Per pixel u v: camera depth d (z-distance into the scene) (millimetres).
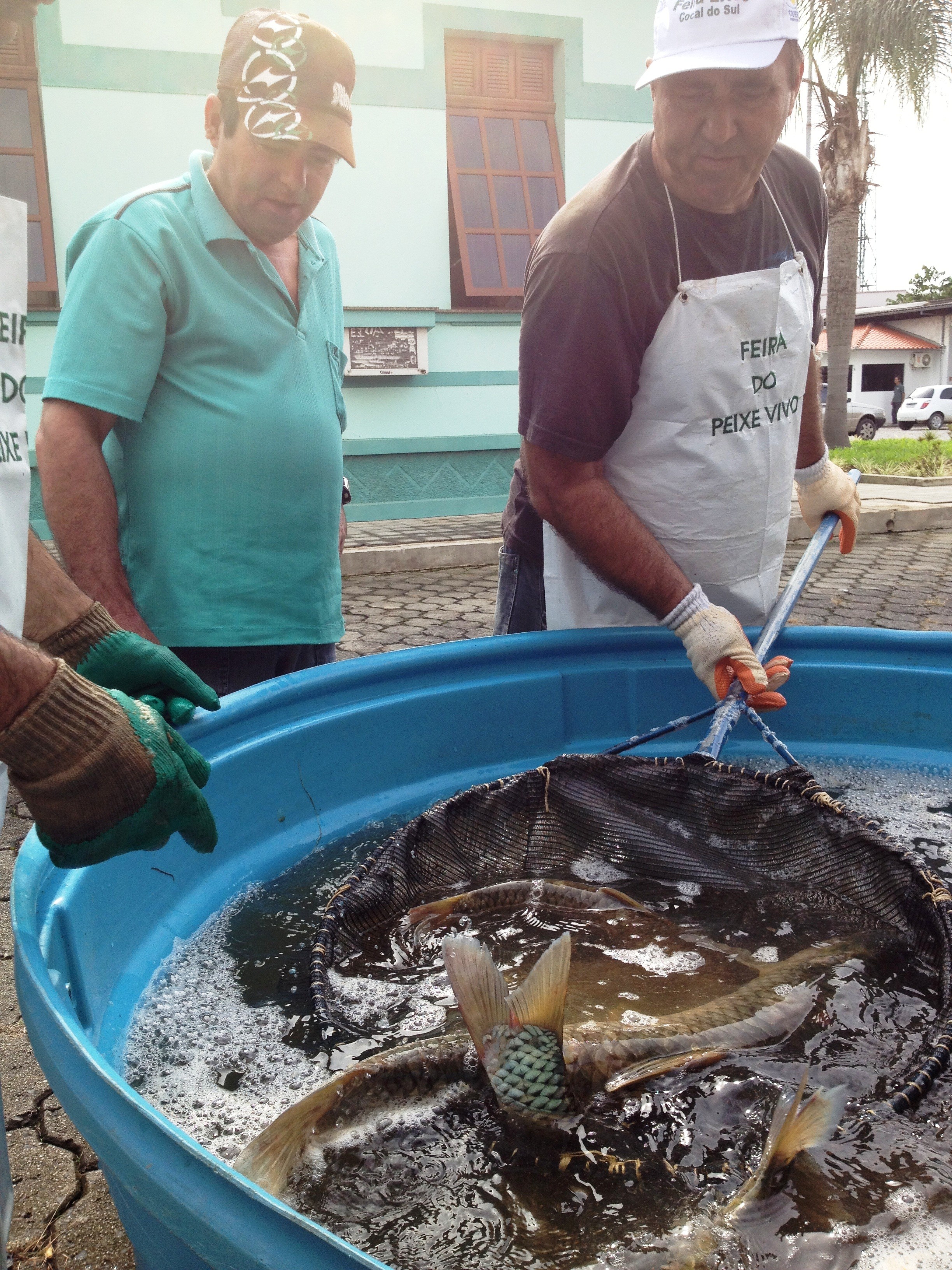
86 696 1067
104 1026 1610
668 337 2396
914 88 15094
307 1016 1666
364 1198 1285
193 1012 1691
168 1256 1175
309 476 2596
